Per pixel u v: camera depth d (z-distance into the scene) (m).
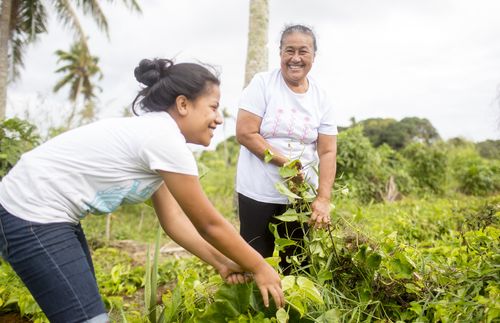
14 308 3.11
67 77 29.48
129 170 1.77
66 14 14.12
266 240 2.77
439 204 7.55
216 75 1.93
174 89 1.82
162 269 4.06
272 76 2.74
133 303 3.14
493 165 13.66
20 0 12.90
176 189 1.73
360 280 2.39
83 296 1.73
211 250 2.08
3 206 1.73
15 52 13.78
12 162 5.34
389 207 7.95
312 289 1.94
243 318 1.96
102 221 7.70
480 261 2.33
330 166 2.71
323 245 2.48
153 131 1.74
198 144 1.94
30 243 1.69
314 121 2.70
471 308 1.95
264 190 2.69
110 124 1.81
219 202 10.34
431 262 2.45
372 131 26.03
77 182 1.74
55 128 7.70
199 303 2.28
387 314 2.28
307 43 2.58
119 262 4.69
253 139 2.65
